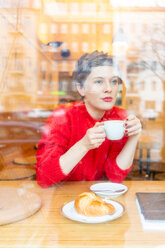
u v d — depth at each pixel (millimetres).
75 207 598
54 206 634
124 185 804
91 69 964
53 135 904
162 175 1973
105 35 3217
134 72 3434
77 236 485
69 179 865
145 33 3418
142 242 464
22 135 2254
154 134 2988
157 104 3361
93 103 992
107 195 704
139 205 609
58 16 3432
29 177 919
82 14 3311
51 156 838
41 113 3445
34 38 3598
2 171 1013
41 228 517
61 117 962
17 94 3688
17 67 3748
